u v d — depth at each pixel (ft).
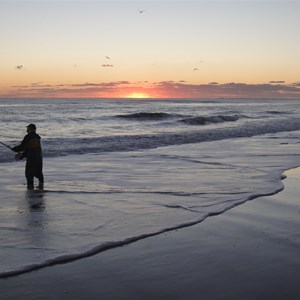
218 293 13.65
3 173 37.52
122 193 28.96
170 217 22.68
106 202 26.16
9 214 23.00
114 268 15.57
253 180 34.30
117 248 17.79
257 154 52.65
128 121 125.08
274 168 41.16
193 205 25.48
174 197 27.73
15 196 27.73
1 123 109.81
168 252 17.37
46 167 41.09
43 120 120.06
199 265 15.97
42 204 25.49
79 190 29.96
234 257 16.85
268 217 23.03
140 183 32.91
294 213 23.99
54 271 15.14
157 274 15.08
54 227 20.58
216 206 25.16
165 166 42.24
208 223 21.76
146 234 19.63
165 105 309.22
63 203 25.81
